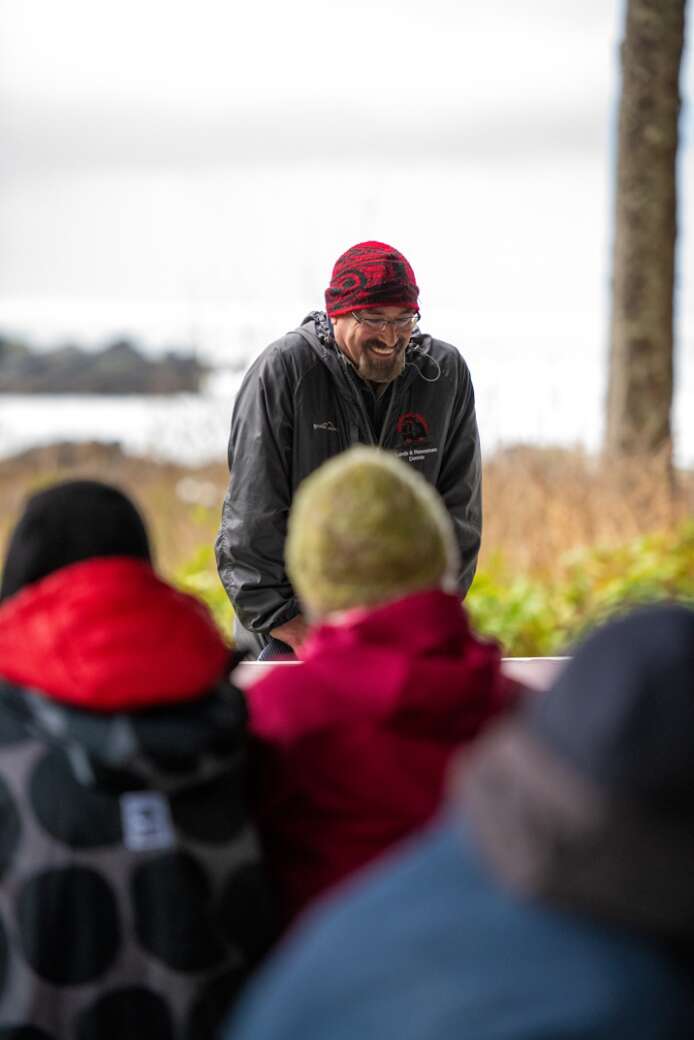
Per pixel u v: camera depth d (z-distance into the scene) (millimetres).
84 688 3797
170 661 3898
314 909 4105
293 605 7367
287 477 7367
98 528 4121
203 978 3779
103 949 3725
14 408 27656
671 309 16406
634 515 14086
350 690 4090
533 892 2369
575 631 11930
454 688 4074
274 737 4129
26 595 3994
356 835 4105
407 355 7465
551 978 2326
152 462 16828
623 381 16422
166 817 3834
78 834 3760
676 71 16125
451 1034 2301
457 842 2605
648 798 2293
